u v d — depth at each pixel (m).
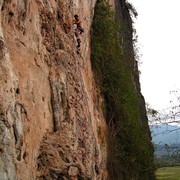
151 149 31.44
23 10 12.26
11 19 11.52
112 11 26.80
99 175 17.64
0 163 9.23
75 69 15.89
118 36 28.11
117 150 24.84
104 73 24.97
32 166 11.57
